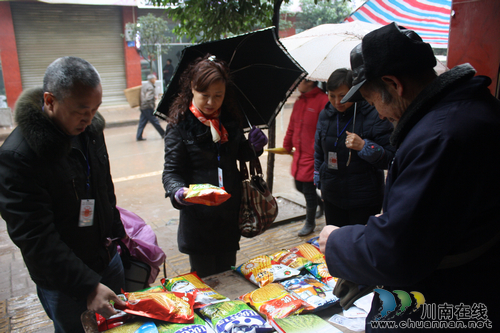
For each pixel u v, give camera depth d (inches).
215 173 78.6
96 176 62.4
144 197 215.6
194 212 80.4
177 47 597.9
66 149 53.3
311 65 134.2
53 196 55.1
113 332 53.1
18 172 50.0
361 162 99.1
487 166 35.8
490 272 38.8
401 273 37.1
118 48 555.2
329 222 114.2
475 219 37.8
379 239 38.4
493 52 124.5
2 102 490.3
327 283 66.6
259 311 59.9
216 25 151.1
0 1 465.7
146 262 78.5
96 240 63.3
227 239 83.4
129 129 431.2
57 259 52.7
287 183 235.3
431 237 35.7
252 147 82.7
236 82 88.2
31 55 502.9
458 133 35.5
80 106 50.8
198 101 73.2
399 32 39.1
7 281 126.5
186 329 53.5
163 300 56.2
